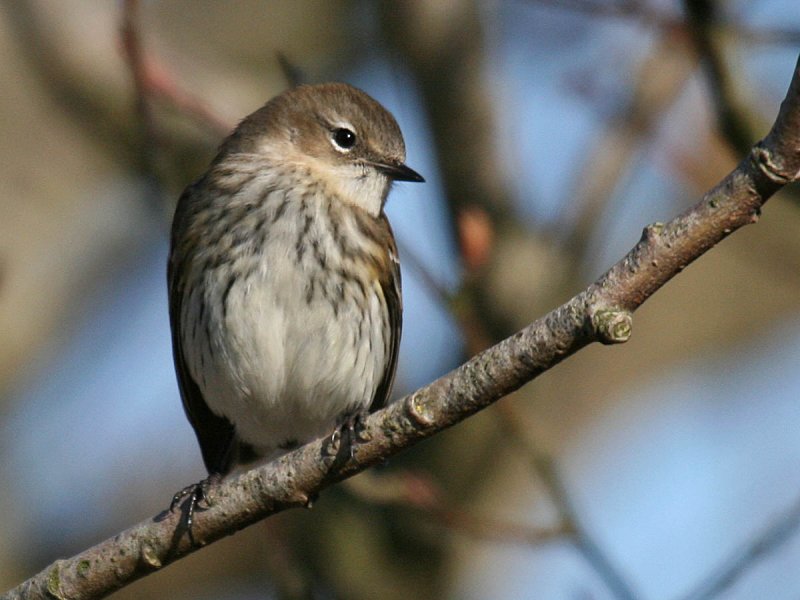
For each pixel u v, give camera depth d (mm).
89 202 14852
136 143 14484
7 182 14492
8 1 14461
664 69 12562
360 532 13031
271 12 15273
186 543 7930
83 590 8000
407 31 13141
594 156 13078
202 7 15094
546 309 12695
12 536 14547
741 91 9828
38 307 14641
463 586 13930
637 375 16625
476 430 13180
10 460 14734
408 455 13273
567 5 11211
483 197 13047
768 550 10383
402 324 11445
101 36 14492
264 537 11531
